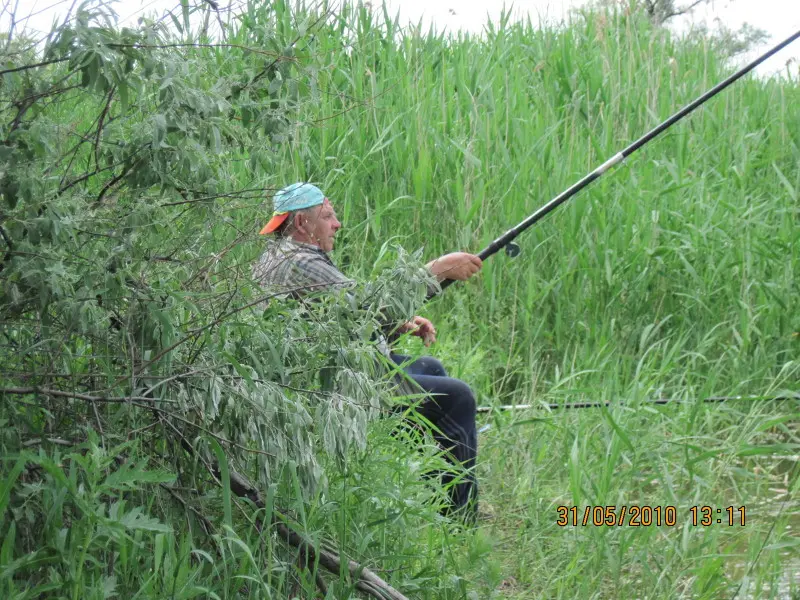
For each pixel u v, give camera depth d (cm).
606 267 823
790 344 817
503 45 1156
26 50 319
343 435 372
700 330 841
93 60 311
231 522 373
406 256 407
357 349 391
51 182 346
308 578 402
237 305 387
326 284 407
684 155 1028
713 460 627
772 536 539
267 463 366
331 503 411
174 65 329
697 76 1190
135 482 367
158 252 377
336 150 892
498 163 941
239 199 397
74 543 306
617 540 514
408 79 980
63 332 348
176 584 327
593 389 657
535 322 823
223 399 360
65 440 361
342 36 956
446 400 550
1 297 338
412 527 465
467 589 441
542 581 488
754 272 873
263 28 383
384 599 395
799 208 948
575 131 1026
